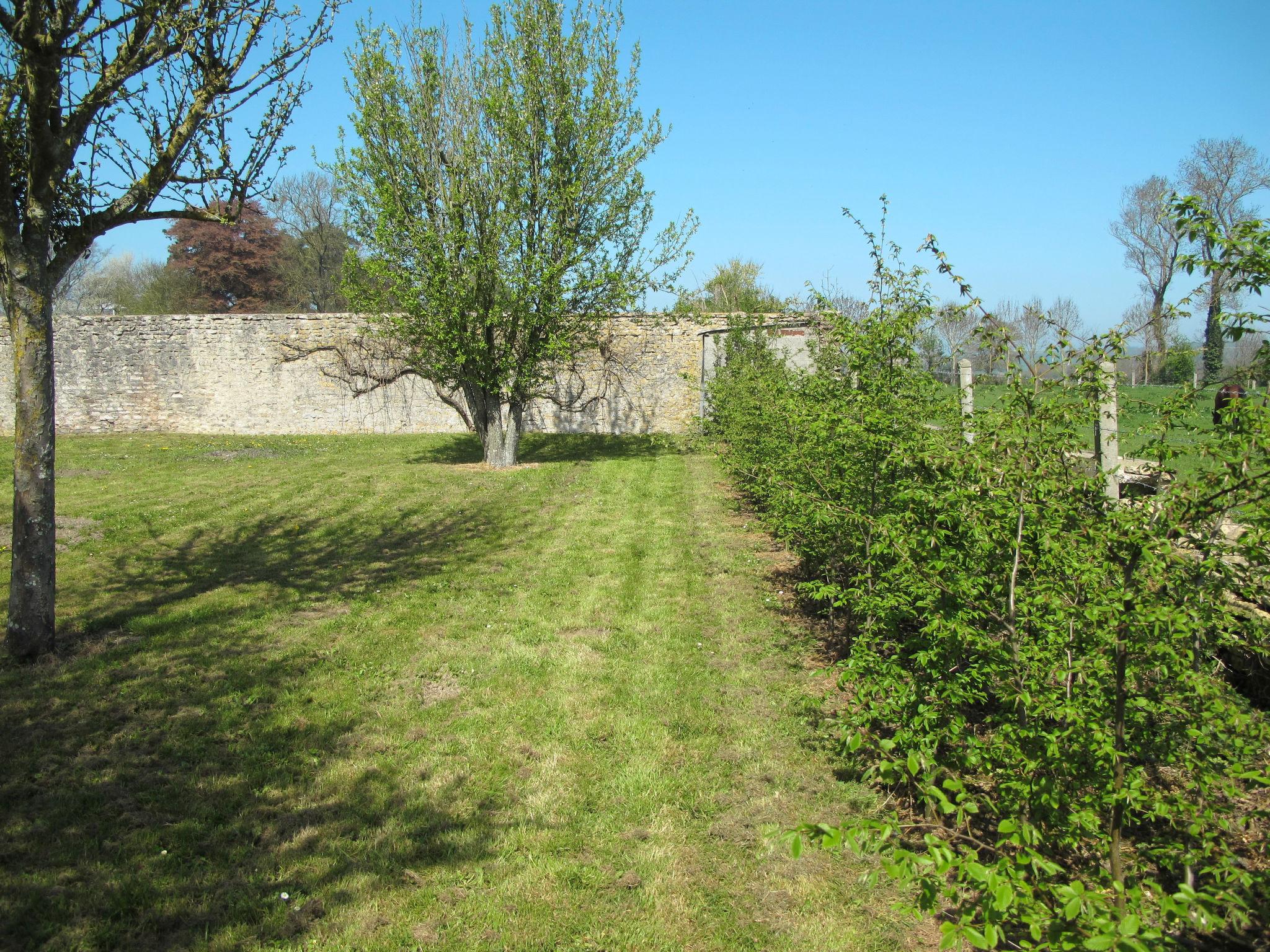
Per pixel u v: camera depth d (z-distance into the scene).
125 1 5.32
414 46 12.74
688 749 4.36
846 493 5.06
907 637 4.13
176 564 7.97
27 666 5.32
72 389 20.91
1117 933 1.90
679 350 20.61
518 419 14.59
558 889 3.24
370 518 10.30
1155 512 2.76
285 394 20.94
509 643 5.93
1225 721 2.72
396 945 2.92
